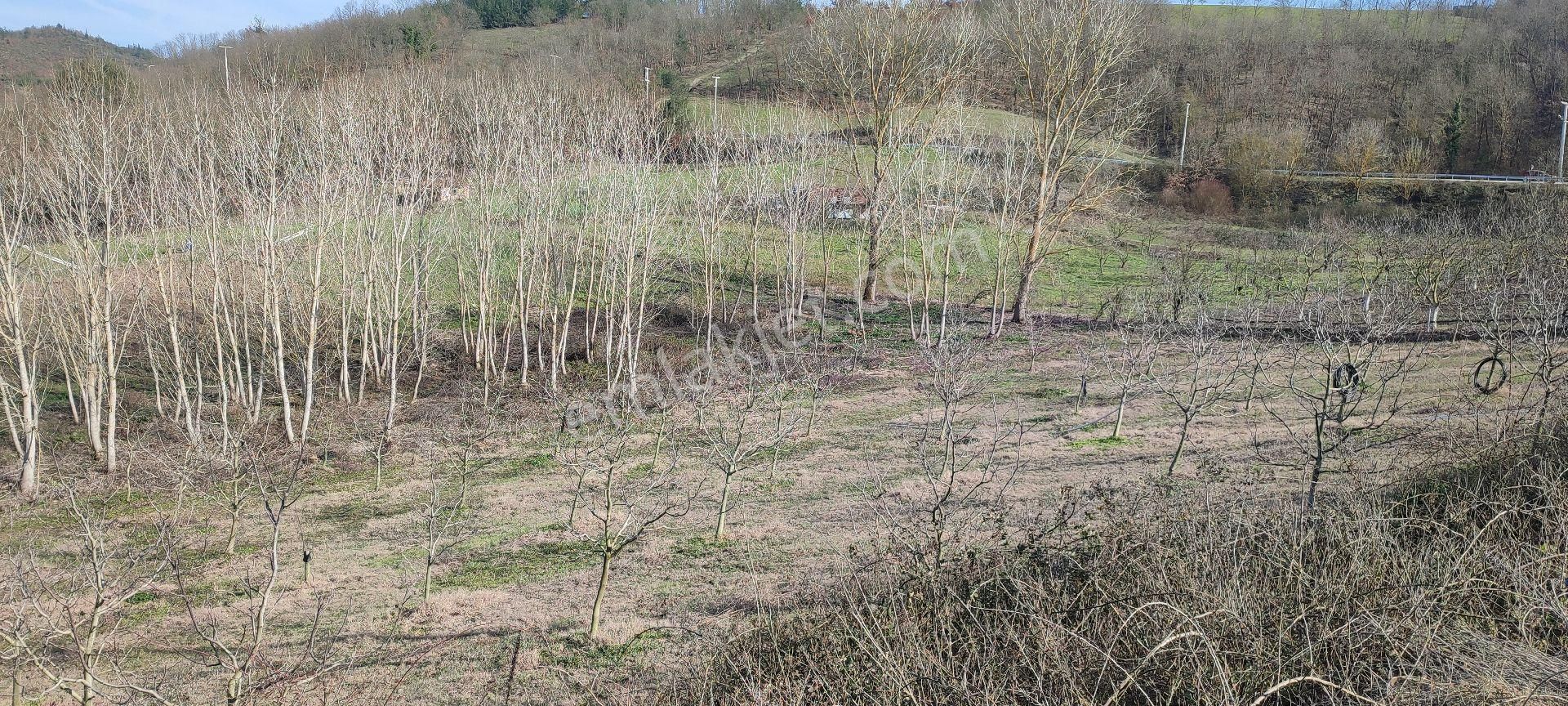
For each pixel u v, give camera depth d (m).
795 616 15.68
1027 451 26.33
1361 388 19.84
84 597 20.08
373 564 22.19
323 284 39.47
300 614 19.34
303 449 26.66
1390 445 21.56
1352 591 10.72
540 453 30.27
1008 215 52.59
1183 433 24.69
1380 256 43.16
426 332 39.16
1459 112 74.69
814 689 12.75
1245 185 68.31
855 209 56.25
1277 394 29.55
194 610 19.67
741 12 97.38
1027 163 46.81
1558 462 14.54
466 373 39.34
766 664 14.35
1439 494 14.71
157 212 36.50
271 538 24.06
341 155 36.53
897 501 22.70
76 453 30.38
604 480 27.05
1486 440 17.23
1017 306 45.06
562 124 42.34
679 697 14.52
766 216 54.97
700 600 18.58
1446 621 10.77
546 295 39.78
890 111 47.53
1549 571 11.34
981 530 17.78
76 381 36.81
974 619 11.63
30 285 36.97
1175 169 71.75
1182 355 35.66
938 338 41.81
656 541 22.30
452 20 97.75
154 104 39.81
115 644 17.95
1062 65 46.81
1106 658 9.73
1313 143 78.94
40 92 42.97
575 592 19.86
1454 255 38.56
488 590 20.31
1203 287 39.28
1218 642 10.18
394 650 17.56
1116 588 12.12
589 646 17.19
